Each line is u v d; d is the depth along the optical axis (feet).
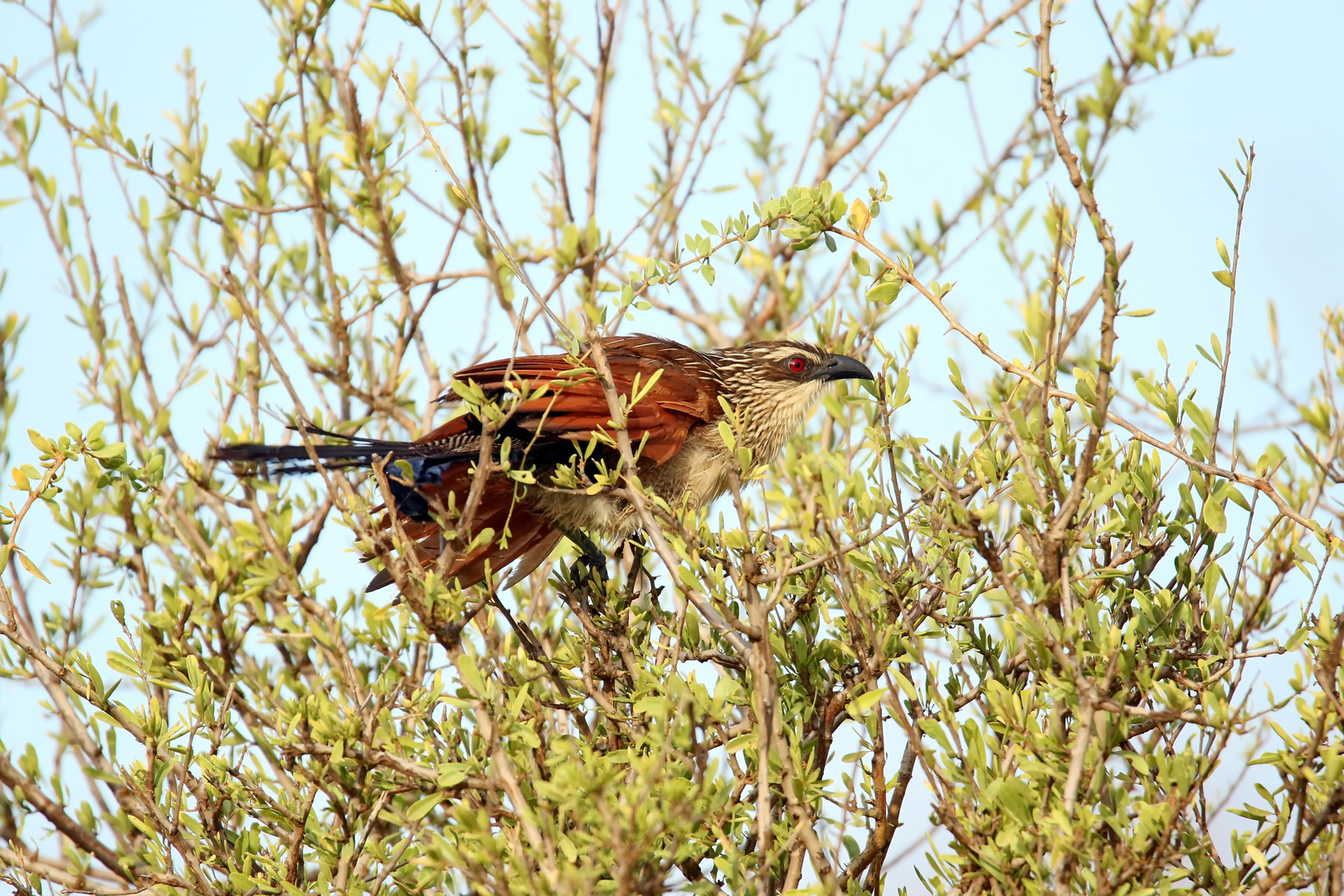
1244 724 16.58
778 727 17.72
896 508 21.44
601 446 26.45
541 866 16.30
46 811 23.03
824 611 23.11
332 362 29.17
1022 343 21.25
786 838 18.34
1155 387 20.11
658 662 22.52
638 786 16.25
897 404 21.34
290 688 24.06
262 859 21.75
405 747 20.56
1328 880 16.70
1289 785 17.58
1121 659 17.87
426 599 17.97
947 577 20.84
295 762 21.27
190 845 21.93
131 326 27.12
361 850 20.89
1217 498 19.08
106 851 23.25
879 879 20.77
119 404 24.98
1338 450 19.76
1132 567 20.95
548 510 26.96
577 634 24.21
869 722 20.40
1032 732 18.07
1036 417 20.61
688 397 29.01
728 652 23.89
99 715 21.94
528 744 18.07
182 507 26.78
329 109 30.12
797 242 21.45
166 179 26.96
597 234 29.55
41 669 24.53
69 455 22.09
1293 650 17.76
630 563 29.17
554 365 25.17
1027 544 19.66
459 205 28.73
